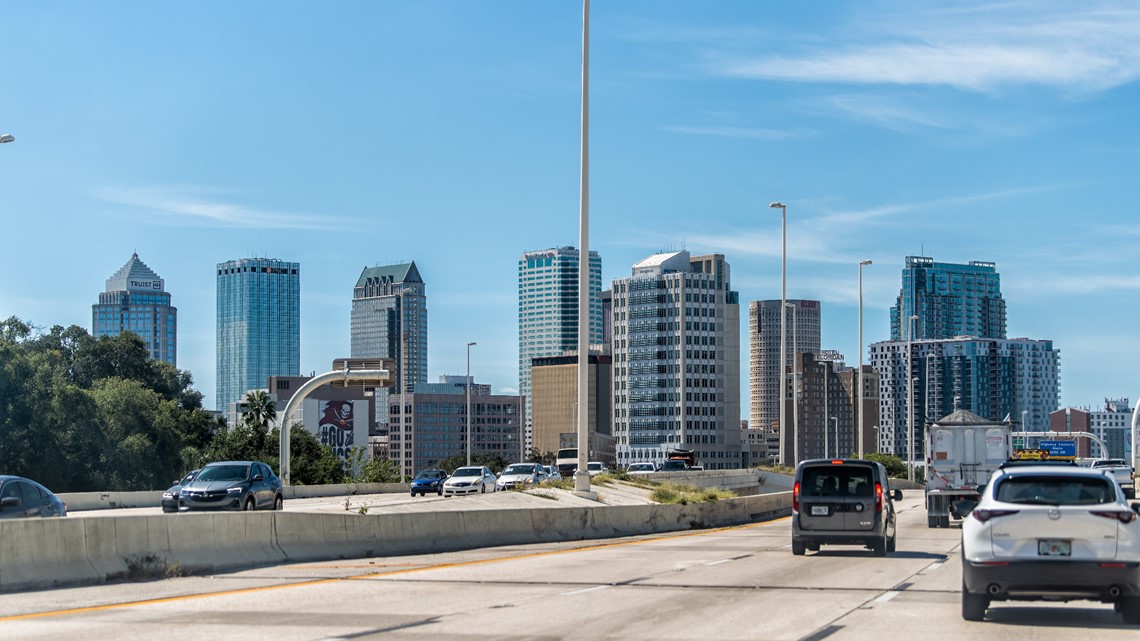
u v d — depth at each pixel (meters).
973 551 15.96
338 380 65.25
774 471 88.50
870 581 22.02
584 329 45.38
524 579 22.44
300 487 67.69
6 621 16.19
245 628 15.37
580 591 20.19
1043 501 15.88
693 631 15.13
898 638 14.52
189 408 127.25
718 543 34.47
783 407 91.44
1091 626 15.74
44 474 80.25
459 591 20.19
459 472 68.94
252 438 112.94
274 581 22.03
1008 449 41.03
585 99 44.22
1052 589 15.59
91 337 120.75
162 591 20.20
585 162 44.22
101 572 21.62
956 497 41.38
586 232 44.69
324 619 16.31
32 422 80.56
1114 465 63.00
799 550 28.92
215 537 24.44
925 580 22.22
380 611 17.27
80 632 15.02
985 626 15.69
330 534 27.73
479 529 32.88
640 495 50.88
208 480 40.53
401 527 29.95
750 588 20.70
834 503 28.58
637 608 17.64
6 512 27.80
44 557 20.77
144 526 22.88
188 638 14.43
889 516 29.38
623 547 32.59
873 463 28.86
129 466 90.50
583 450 46.69
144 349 123.38
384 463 123.12
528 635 14.75
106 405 94.25
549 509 36.16
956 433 41.41
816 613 17.08
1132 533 15.48
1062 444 112.06
